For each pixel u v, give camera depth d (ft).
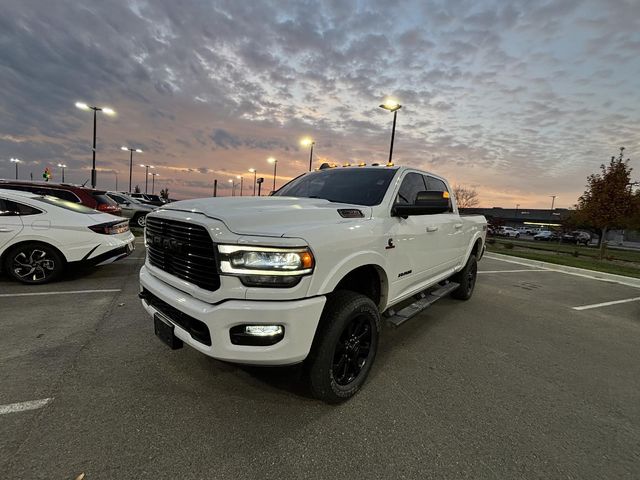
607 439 7.56
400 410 8.26
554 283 26.14
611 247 139.74
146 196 71.51
